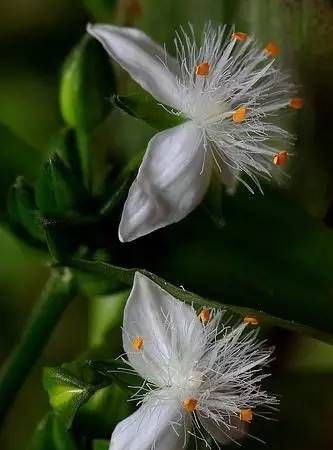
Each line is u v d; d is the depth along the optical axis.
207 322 0.08
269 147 0.08
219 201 0.08
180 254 0.08
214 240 0.08
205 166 0.08
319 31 0.09
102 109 0.08
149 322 0.07
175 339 0.07
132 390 0.07
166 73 0.08
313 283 0.08
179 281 0.08
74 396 0.07
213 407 0.08
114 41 0.08
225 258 0.08
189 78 0.08
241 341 0.08
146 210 0.07
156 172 0.07
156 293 0.07
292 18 0.09
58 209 0.08
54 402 0.07
